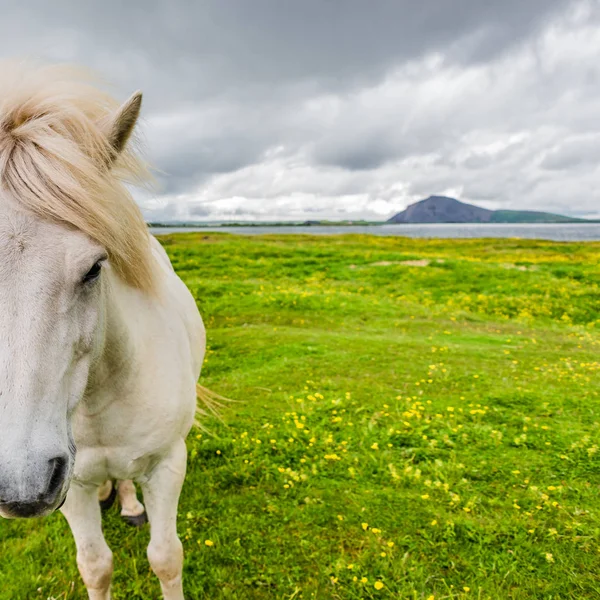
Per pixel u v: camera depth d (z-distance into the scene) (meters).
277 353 7.16
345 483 3.91
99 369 1.88
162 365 2.17
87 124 1.61
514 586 2.90
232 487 3.88
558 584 2.87
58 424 1.46
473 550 3.17
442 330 8.95
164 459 2.30
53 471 1.40
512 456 4.28
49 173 1.45
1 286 1.39
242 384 6.02
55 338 1.45
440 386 5.94
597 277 14.39
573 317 10.63
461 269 15.51
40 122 1.56
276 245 25.72
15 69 1.77
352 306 10.28
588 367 6.71
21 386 1.36
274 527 3.41
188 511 3.57
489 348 7.69
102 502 3.57
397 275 15.05
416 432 4.66
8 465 1.29
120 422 2.04
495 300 11.57
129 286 2.06
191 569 3.03
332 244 30.61
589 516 3.45
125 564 3.07
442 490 3.79
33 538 3.33
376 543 3.23
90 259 1.51
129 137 1.72
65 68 1.88
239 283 12.68
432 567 3.04
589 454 4.22
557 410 5.20
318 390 5.80
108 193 1.58
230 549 3.18
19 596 2.84
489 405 5.35
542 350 7.74
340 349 7.38
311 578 2.96
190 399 2.38
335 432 4.71
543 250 28.08
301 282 14.75
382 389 5.80
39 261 1.42
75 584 2.93
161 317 2.27
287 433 4.62
